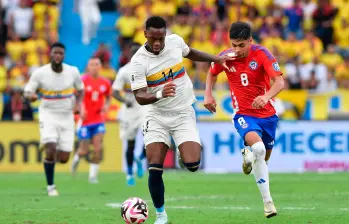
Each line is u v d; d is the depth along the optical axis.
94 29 90.00
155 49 28.19
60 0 89.69
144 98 27.94
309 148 65.25
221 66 31.61
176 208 35.66
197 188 48.31
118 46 88.31
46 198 41.75
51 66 44.59
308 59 78.50
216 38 80.31
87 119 54.75
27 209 35.47
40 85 44.59
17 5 85.69
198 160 28.41
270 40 80.12
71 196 43.12
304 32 83.31
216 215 32.41
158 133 28.98
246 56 30.55
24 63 78.00
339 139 65.38
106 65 78.31
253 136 30.03
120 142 65.75
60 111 45.03
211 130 65.38
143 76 28.72
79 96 46.53
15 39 82.69
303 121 65.25
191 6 83.44
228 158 65.25
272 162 65.06
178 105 29.05
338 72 77.56
